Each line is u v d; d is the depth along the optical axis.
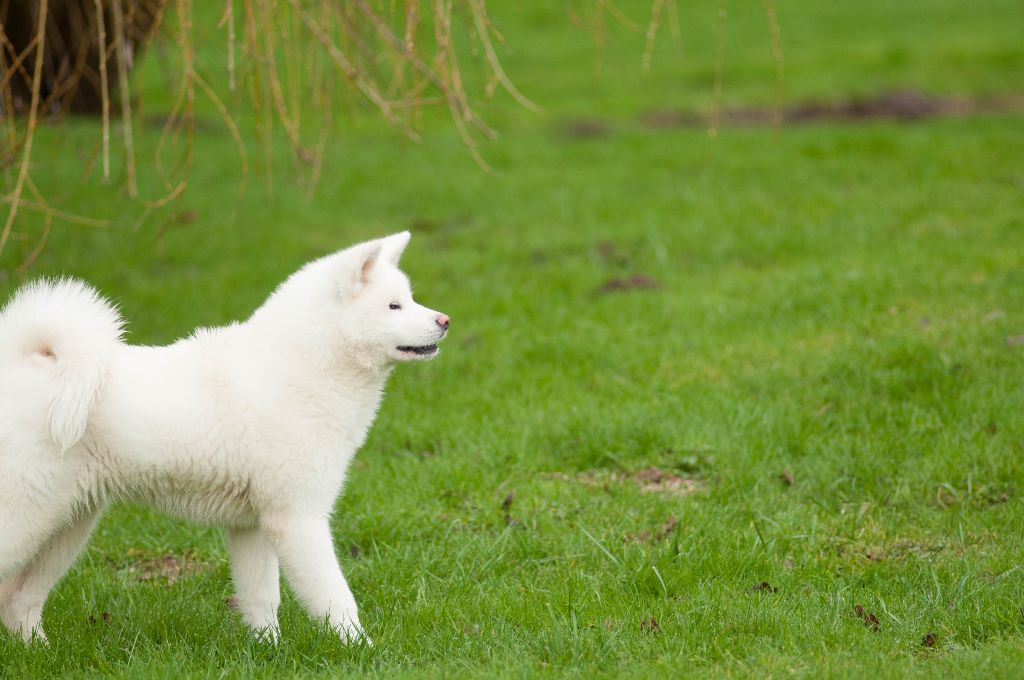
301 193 38.75
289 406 12.55
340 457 12.89
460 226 35.97
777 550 15.70
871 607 13.69
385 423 20.72
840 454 18.50
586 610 13.87
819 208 33.69
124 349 12.65
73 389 11.76
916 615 13.35
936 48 63.03
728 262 30.27
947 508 16.84
